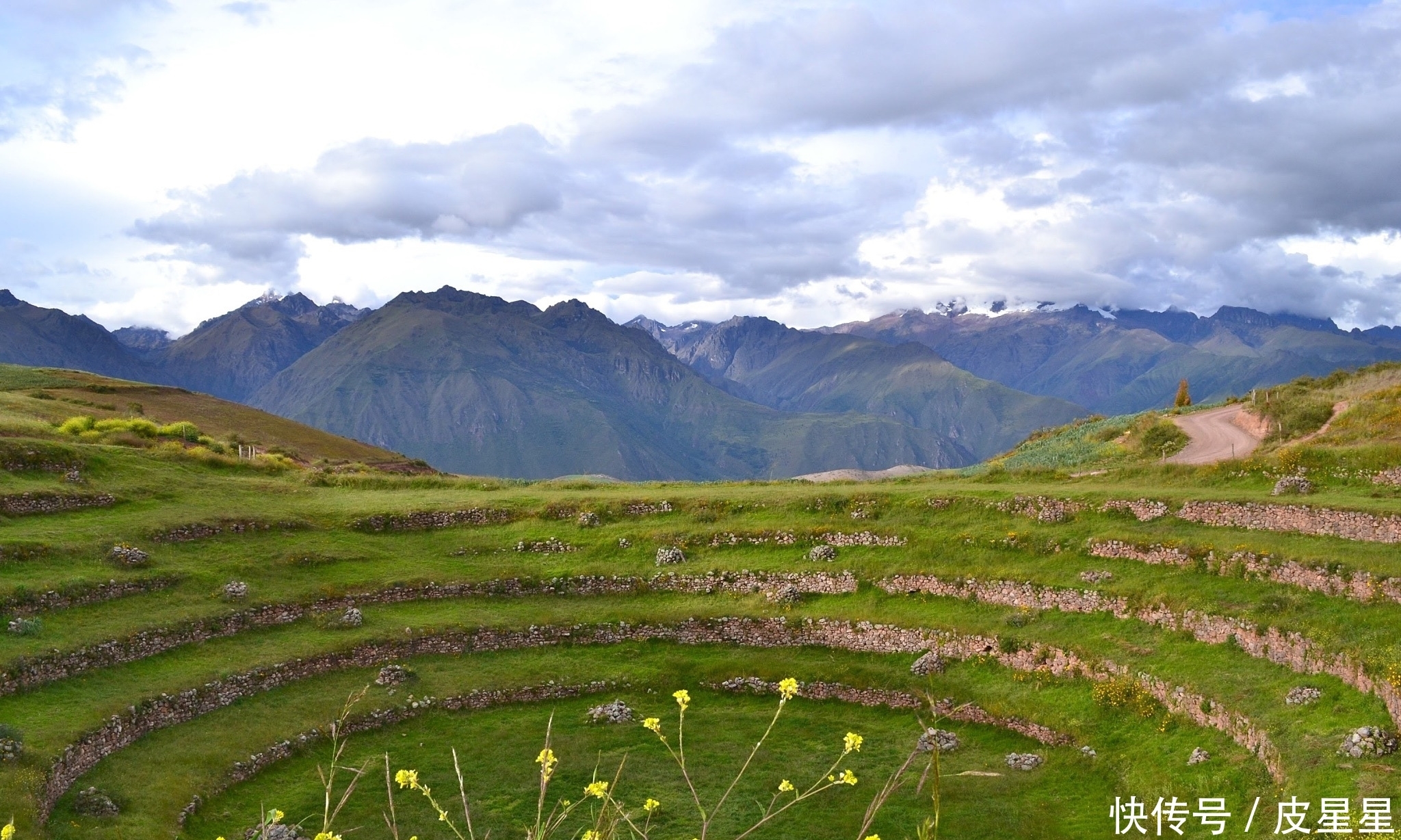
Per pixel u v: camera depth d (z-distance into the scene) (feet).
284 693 134.72
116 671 125.80
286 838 98.89
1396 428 196.65
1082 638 143.02
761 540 190.39
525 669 151.23
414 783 36.14
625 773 122.42
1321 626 119.85
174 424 304.91
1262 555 141.79
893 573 171.42
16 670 114.42
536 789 116.98
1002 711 135.95
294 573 169.17
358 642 147.95
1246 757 106.32
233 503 199.11
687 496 212.64
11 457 186.39
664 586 177.78
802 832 106.32
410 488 245.04
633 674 152.76
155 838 94.79
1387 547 139.85
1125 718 126.11
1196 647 131.34
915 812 111.45
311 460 345.31
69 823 93.86
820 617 163.02
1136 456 246.88
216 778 111.24
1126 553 160.45
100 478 195.62
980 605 161.07
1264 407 261.24
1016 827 107.65
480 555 190.08
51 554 148.87
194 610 144.36
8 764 95.91
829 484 248.32
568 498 214.69
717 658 157.48
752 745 132.05
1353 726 101.09
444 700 139.85
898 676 148.77
